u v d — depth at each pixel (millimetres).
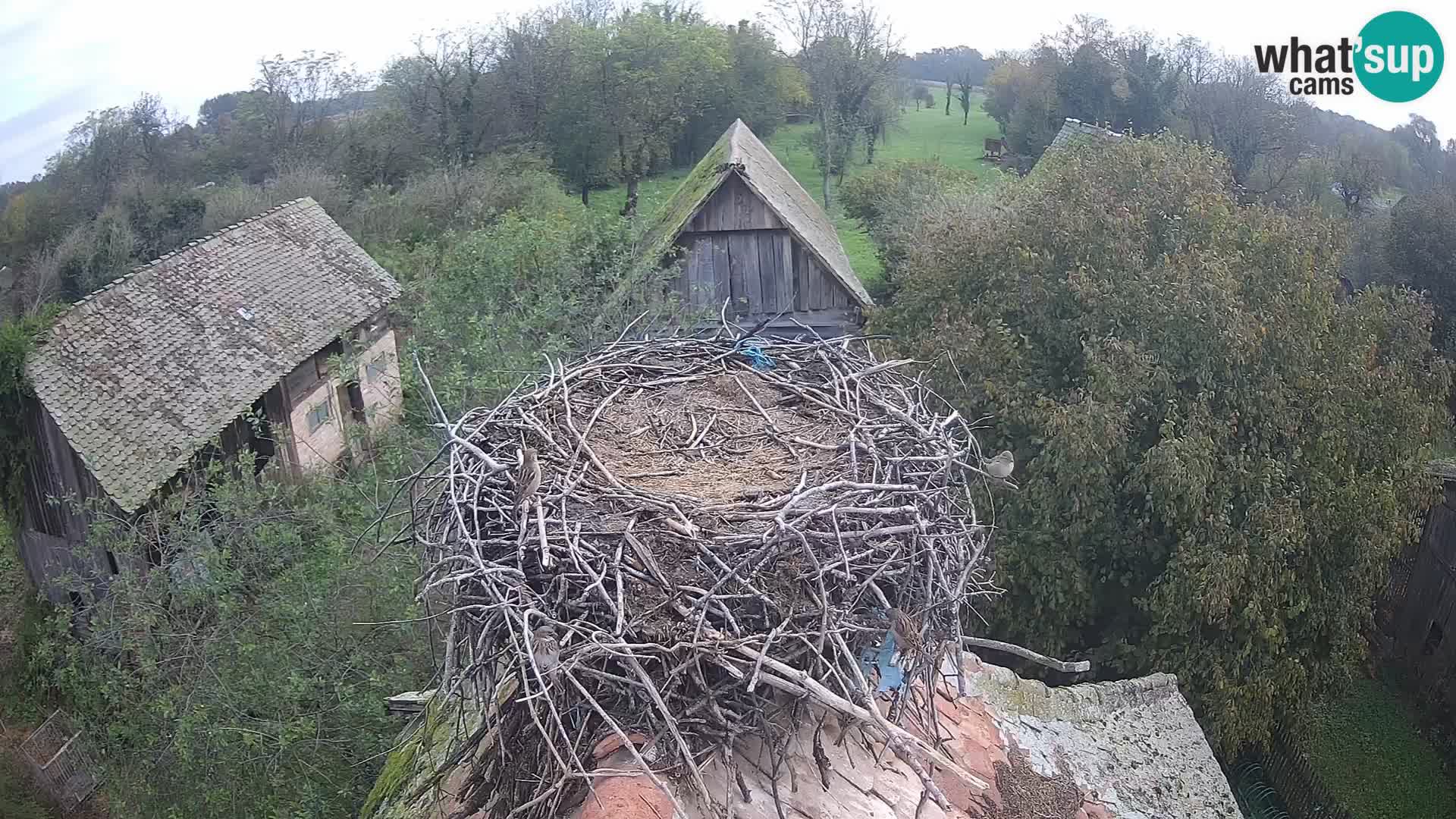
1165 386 9227
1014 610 10008
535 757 3375
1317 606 9664
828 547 3396
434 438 11391
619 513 3498
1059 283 9945
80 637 11844
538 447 4047
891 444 4180
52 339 12594
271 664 9906
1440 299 20047
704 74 33844
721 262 14570
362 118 31609
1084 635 10547
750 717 3199
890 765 4059
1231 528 9008
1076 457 8922
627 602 3107
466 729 4520
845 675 3189
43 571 12961
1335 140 31547
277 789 9539
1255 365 9367
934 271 11109
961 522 3988
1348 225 11828
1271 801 11422
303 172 26875
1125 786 5281
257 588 10883
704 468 4004
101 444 11898
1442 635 13039
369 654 10047
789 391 4812
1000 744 5129
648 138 32594
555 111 32156
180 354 13805
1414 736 12523
